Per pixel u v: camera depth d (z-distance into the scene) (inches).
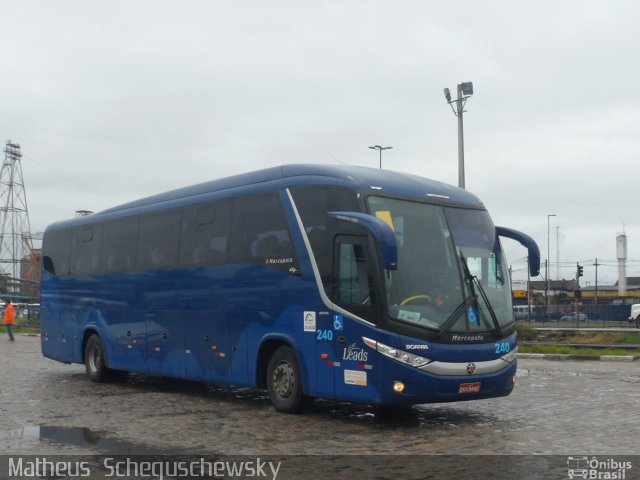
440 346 419.8
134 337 645.3
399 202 446.9
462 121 1223.5
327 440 394.0
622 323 2310.5
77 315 733.9
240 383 519.8
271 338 491.2
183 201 601.0
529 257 485.1
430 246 442.0
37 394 601.0
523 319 2625.5
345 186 447.5
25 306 2134.6
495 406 514.0
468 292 441.1
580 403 525.3
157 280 619.8
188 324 577.3
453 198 474.6
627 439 391.9
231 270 534.0
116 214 695.7
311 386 458.6
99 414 489.7
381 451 364.5
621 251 3390.7
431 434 410.0
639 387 617.6
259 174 524.1
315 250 462.0
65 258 765.9
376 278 419.8
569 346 1121.4
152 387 658.2
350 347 432.1
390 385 411.2
